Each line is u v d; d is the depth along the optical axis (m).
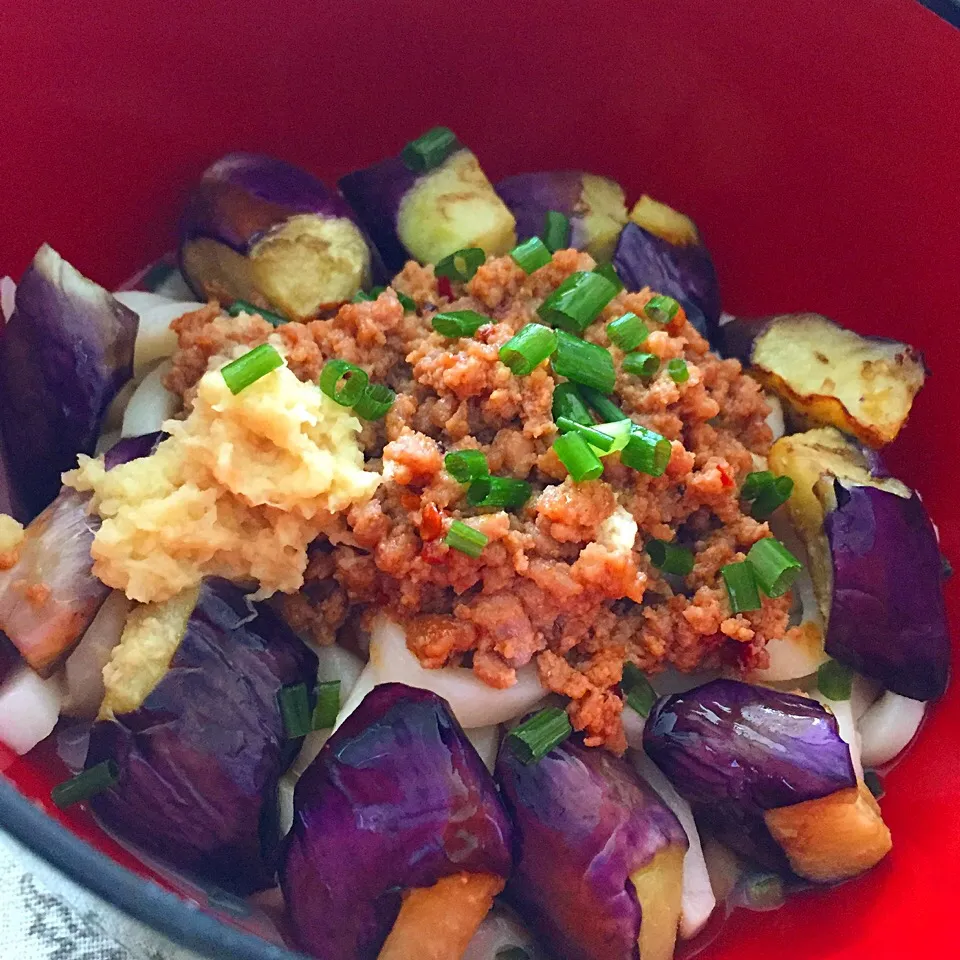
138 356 0.23
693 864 0.21
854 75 0.23
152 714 0.19
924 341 0.24
